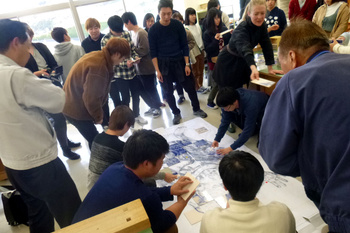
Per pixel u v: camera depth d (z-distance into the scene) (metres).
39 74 2.38
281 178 1.71
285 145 0.84
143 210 0.69
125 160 1.07
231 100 1.88
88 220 0.67
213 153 2.15
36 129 1.21
